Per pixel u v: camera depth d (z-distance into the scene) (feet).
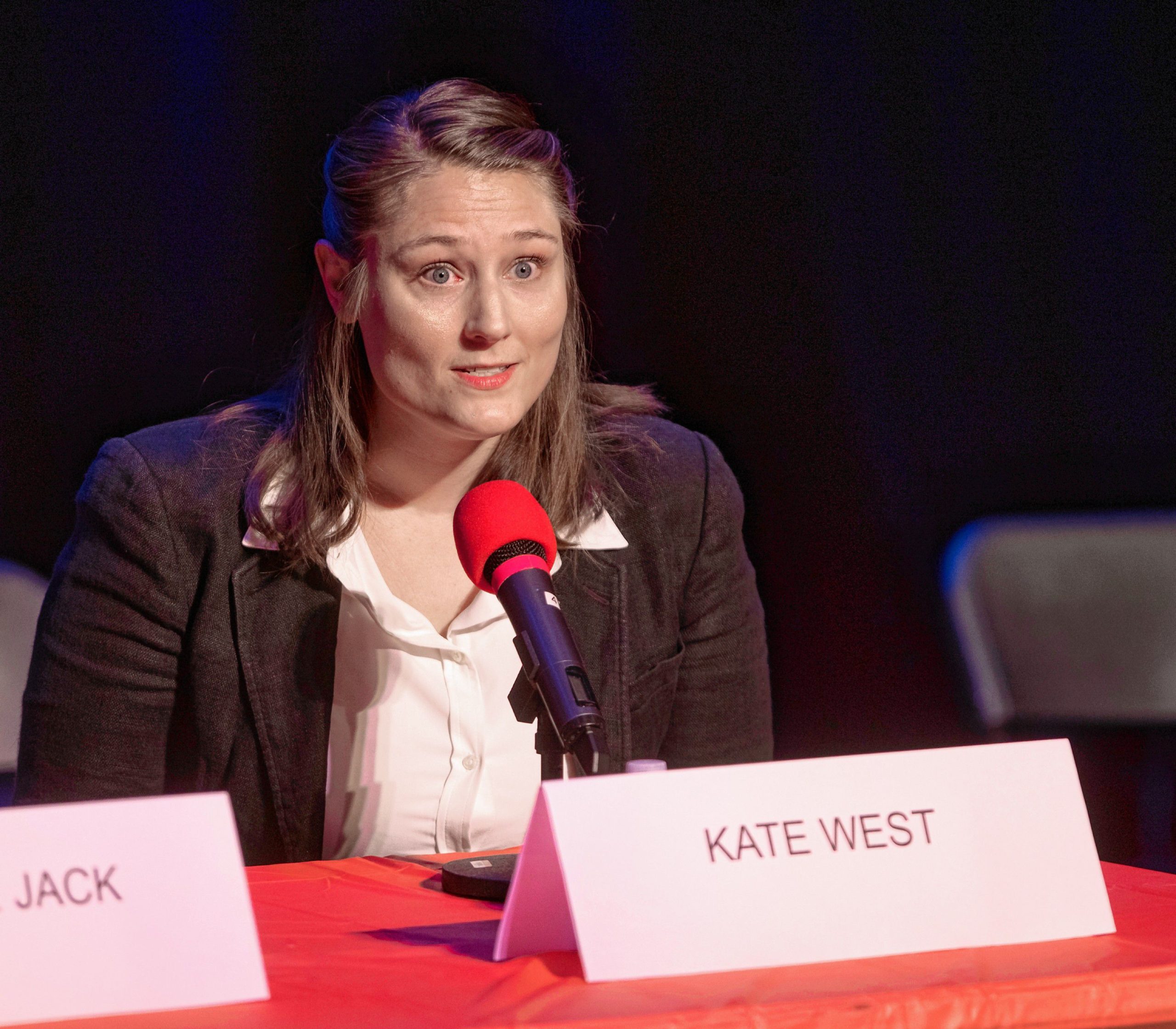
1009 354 43.42
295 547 18.80
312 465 18.93
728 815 10.86
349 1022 9.31
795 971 10.47
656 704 20.90
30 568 39.60
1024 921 11.30
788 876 10.86
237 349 39.58
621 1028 9.10
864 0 42.68
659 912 10.46
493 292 16.67
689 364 43.52
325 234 18.37
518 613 13.16
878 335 43.88
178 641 19.10
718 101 42.47
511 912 10.80
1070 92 42.39
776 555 44.65
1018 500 43.52
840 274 43.68
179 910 9.94
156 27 38.47
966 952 11.02
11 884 9.80
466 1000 9.79
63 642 18.93
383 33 39.04
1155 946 11.14
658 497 21.25
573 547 20.12
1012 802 11.61
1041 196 42.83
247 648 18.99
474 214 16.57
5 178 38.37
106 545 19.06
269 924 12.37
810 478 44.47
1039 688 29.45
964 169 43.11
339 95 38.86
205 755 19.16
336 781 19.45
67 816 10.01
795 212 43.37
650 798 10.71
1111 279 42.60
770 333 43.83
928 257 43.57
